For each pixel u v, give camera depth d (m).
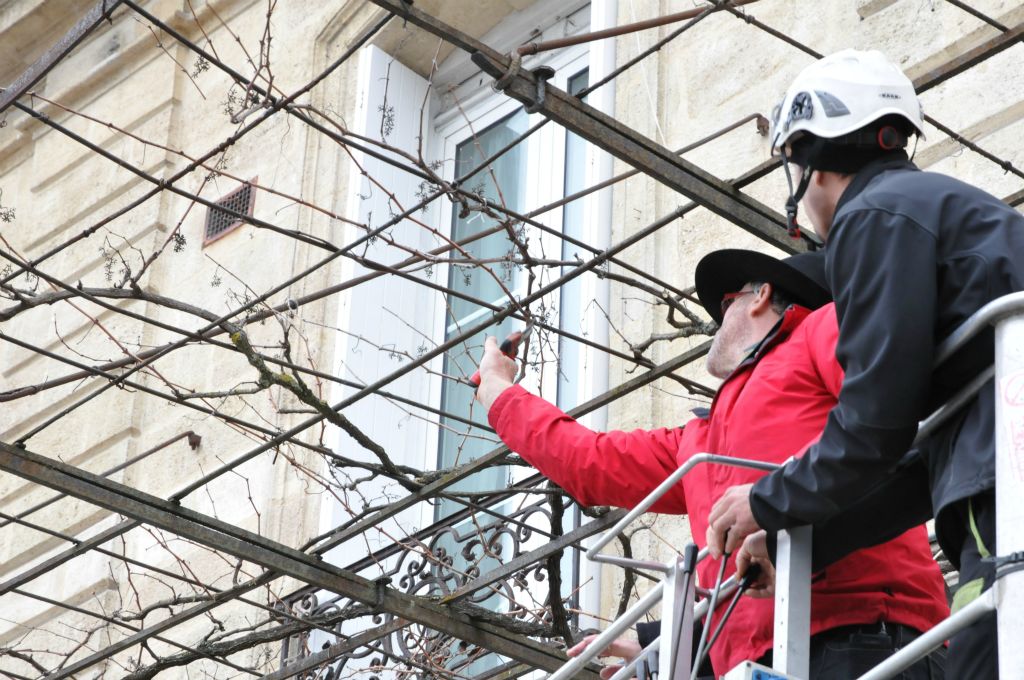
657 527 10.46
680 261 11.22
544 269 9.52
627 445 5.96
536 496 11.45
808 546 4.25
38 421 15.34
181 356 14.42
